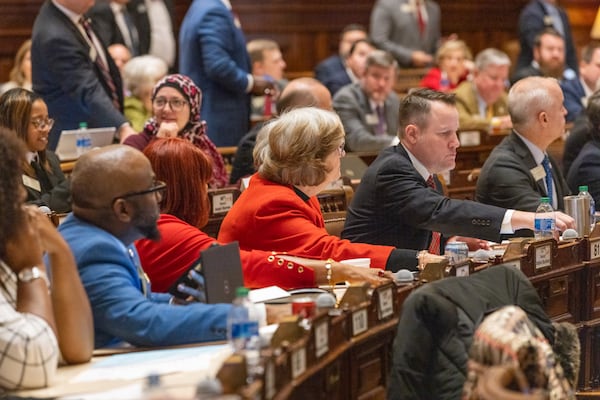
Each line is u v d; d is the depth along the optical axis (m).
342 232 9.23
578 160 11.45
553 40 18.39
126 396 5.20
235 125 14.76
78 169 6.28
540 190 10.27
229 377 5.00
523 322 5.66
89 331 5.89
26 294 5.68
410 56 19.81
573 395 6.05
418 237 9.04
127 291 6.14
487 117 16.88
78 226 6.28
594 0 24.62
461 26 23.36
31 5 18.72
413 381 6.08
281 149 7.98
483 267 7.57
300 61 21.62
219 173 12.03
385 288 6.65
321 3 21.66
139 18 17.56
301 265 7.52
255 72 17.53
